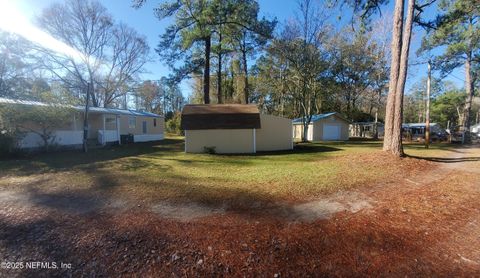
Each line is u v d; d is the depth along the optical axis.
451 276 2.70
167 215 4.34
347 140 28.17
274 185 6.20
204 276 2.74
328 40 22.88
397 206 4.75
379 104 30.03
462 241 3.44
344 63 27.47
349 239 3.48
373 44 27.12
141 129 23.97
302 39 20.98
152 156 12.60
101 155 12.75
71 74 26.03
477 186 6.15
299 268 2.86
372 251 3.19
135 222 4.04
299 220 4.10
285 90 27.61
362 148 17.67
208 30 19.84
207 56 21.66
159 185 6.35
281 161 11.04
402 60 9.46
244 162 10.73
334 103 36.00
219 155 13.66
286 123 17.25
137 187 6.16
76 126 17.31
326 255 3.10
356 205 4.82
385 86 28.59
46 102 13.35
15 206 4.84
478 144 21.05
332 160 10.26
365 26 12.59
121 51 29.88
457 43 17.48
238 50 27.09
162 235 3.59
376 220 4.11
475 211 4.50
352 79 31.16
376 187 6.07
